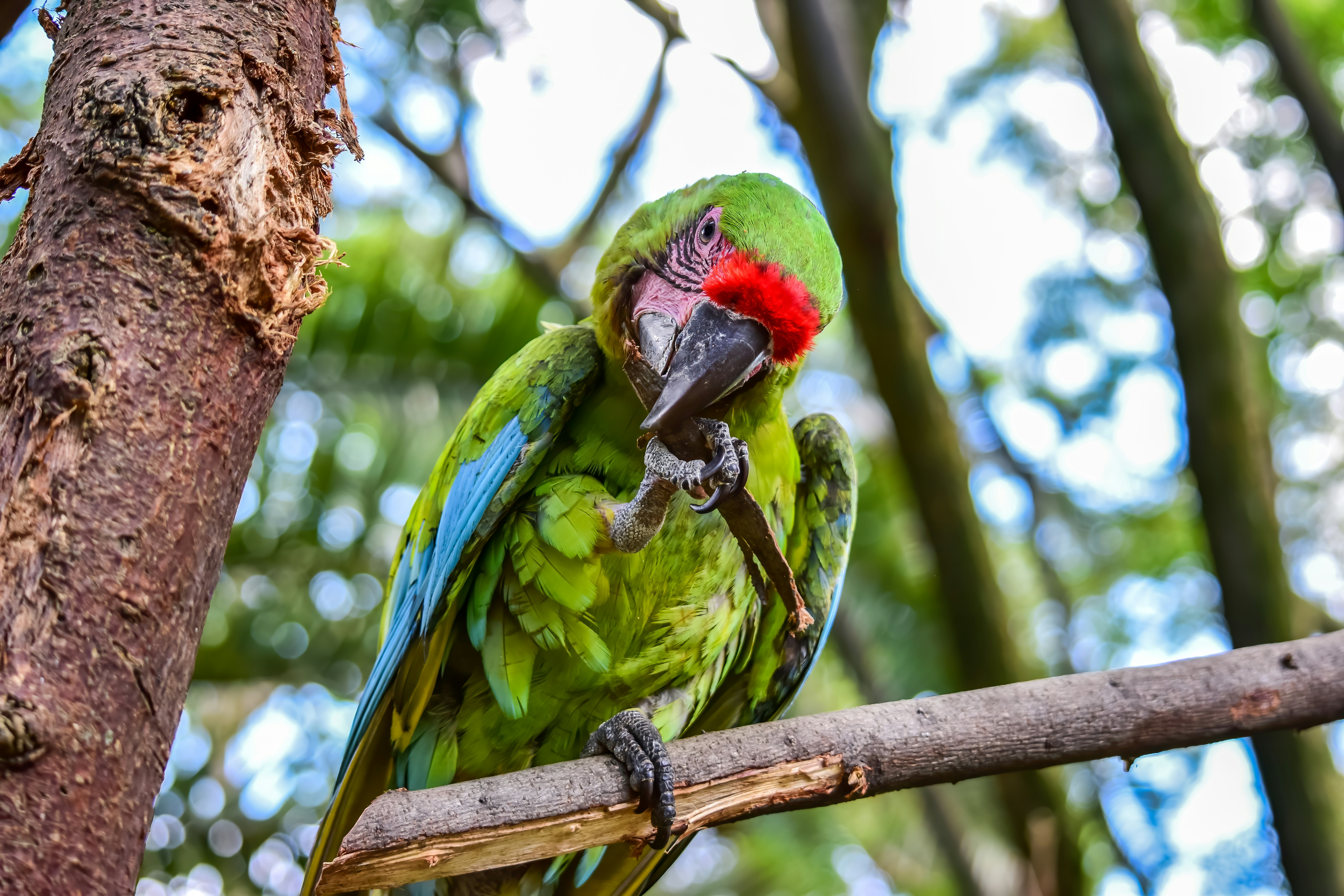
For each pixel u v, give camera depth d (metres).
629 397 3.06
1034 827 5.05
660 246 3.08
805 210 2.99
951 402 10.43
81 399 1.40
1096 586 10.66
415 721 3.09
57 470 1.38
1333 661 2.65
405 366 5.90
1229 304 4.04
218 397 1.51
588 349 3.16
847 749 2.43
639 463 3.07
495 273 6.09
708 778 2.40
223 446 1.51
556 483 3.05
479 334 5.94
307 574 6.00
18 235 1.53
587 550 2.93
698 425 2.43
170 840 5.77
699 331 2.76
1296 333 9.45
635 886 3.32
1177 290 4.07
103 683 1.35
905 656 6.76
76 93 1.56
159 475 1.43
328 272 5.87
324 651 6.00
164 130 1.53
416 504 3.57
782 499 3.33
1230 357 4.00
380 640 3.63
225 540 1.53
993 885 7.30
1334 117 4.73
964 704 2.52
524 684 3.05
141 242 1.49
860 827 9.80
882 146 4.48
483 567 3.09
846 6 4.65
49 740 1.29
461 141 5.94
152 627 1.40
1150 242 4.16
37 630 1.33
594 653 3.01
